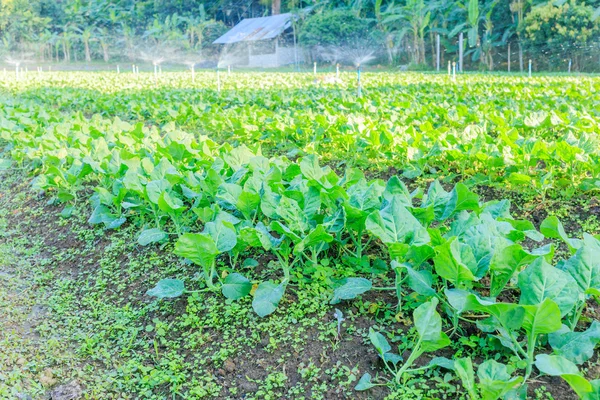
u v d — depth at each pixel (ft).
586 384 8.89
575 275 11.98
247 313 14.25
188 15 188.34
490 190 22.26
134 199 20.13
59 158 24.12
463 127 33.40
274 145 32.04
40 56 194.59
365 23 137.28
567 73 96.68
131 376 12.89
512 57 124.16
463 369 10.05
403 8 125.39
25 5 191.11
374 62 139.95
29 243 20.98
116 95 54.34
